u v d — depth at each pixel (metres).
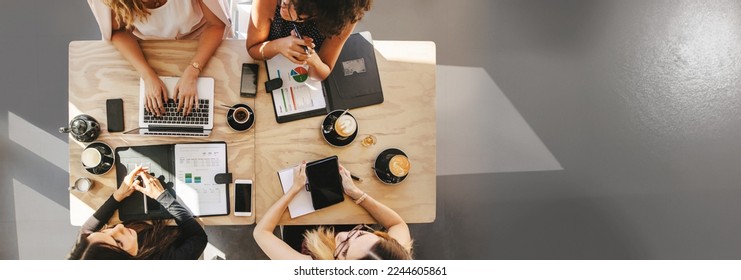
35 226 2.42
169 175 1.89
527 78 2.61
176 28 2.01
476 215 2.56
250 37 1.92
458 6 2.62
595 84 2.60
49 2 2.52
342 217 1.93
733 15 2.56
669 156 2.57
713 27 2.56
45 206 2.43
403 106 1.95
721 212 2.55
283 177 1.91
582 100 2.60
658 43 2.59
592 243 2.56
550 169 2.57
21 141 2.46
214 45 1.92
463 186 2.56
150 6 1.91
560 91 2.60
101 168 1.86
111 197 1.87
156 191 1.88
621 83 2.59
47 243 2.41
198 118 1.90
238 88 1.92
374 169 1.92
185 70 1.90
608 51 2.61
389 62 1.95
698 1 2.58
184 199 1.89
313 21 1.92
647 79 2.59
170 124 1.89
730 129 2.56
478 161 2.57
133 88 1.89
